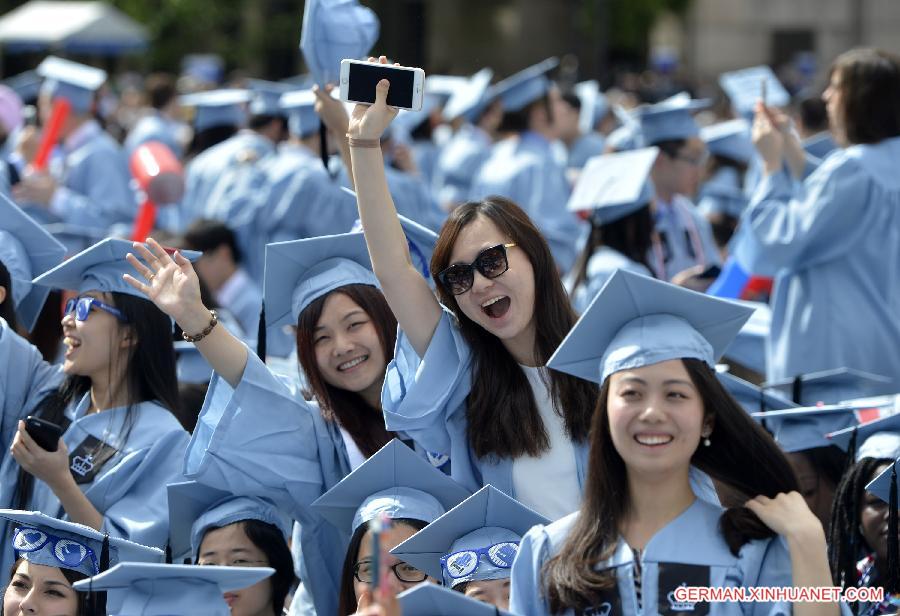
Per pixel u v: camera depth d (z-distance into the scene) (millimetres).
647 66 107750
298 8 96188
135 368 16531
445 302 14953
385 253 14555
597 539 11859
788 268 21641
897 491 14008
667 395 11828
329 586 16156
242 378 15242
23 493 16297
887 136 20984
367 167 14320
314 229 33188
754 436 12109
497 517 13992
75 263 16375
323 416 16016
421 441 15117
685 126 26672
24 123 40281
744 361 23422
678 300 12203
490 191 35000
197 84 66250
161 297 14930
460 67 94375
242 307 27281
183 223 38312
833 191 20719
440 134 54062
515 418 14688
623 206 23375
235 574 12539
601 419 12109
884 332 21188
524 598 12219
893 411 16234
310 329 16031
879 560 14922
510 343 14992
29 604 14094
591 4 91750
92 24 71250
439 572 14258
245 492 15414
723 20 112438
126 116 63594
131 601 12641
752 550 11641
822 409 17266
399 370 15008
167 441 16250
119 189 40406
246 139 38312
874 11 110562
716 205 33875
